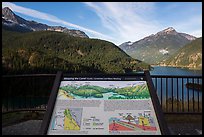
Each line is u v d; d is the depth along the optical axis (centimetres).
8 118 682
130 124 323
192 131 544
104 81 378
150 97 354
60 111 340
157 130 317
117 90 364
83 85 373
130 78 381
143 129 318
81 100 352
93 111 338
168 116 673
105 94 359
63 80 382
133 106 343
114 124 323
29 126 589
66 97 357
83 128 320
